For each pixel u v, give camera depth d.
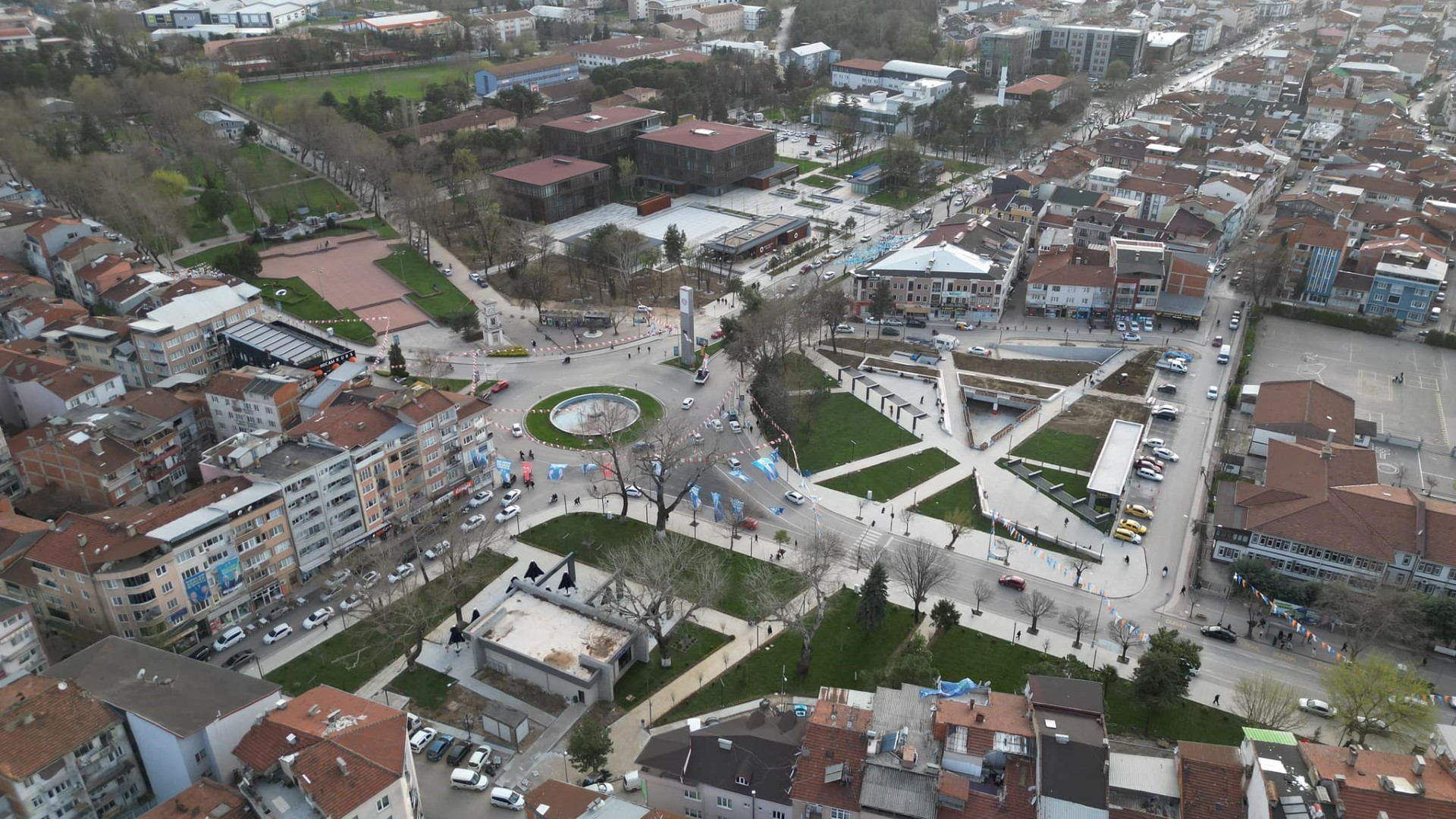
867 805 126.88
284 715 135.62
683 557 198.25
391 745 130.62
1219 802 124.31
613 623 175.62
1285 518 191.12
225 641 176.75
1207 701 163.50
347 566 196.12
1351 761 124.25
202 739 132.50
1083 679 150.62
